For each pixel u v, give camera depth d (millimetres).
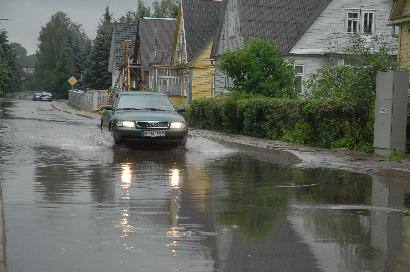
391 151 23922
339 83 33031
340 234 11047
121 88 97812
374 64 26766
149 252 9531
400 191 16562
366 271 8711
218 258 9250
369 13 58250
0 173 18281
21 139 31156
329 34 57281
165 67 79500
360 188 17031
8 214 12195
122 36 118375
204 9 79375
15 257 9164
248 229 11289
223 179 18234
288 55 57188
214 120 42781
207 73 74375
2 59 133125
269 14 59625
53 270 8539
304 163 23344
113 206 13297
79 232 10781
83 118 59875
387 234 11102
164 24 99375
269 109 34250
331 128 28391
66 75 185500
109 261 9008
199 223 11742
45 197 14250
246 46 45625
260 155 26406
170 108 29453
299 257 9383
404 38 36250
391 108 23750
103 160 22453
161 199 14328
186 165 21719
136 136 26359
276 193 15766
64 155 23875
